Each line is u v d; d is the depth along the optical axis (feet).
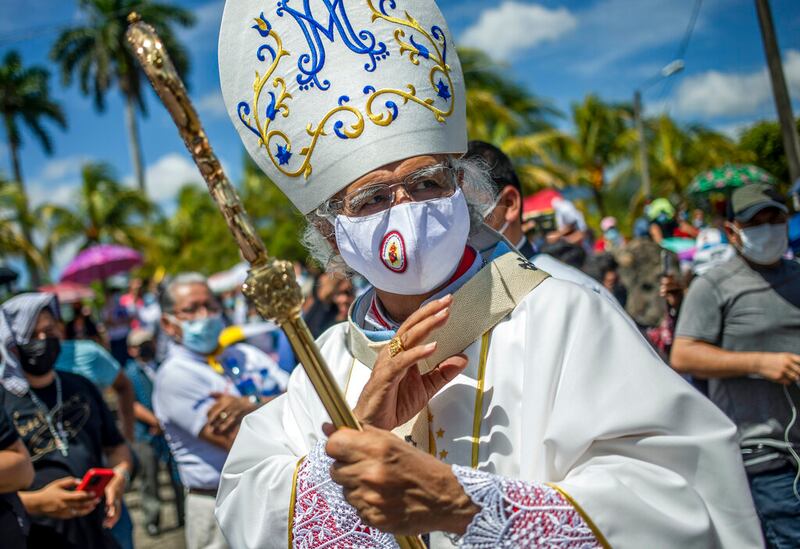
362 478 3.67
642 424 3.98
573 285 4.60
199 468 10.43
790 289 9.37
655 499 3.84
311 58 4.51
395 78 4.46
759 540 3.89
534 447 4.13
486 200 5.07
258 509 4.67
